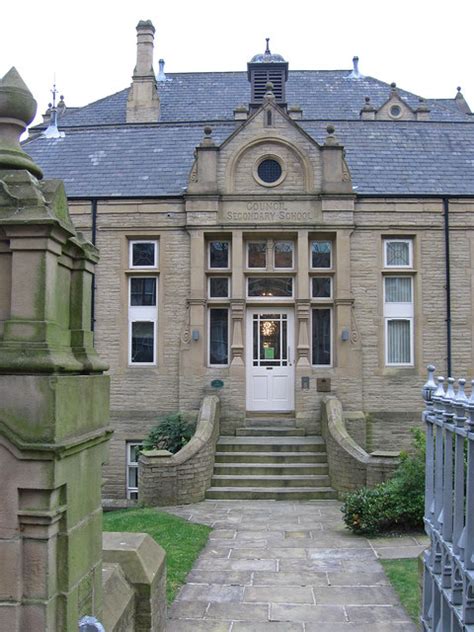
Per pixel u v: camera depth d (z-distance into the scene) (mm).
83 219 15914
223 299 15805
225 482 13234
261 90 22250
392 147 17344
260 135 15625
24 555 2910
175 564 8242
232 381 15297
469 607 4031
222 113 27281
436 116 28406
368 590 7414
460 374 15516
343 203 15531
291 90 29438
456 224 15750
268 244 15852
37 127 25406
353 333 15469
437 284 15695
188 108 27797
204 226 15531
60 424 2928
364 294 15625
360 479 12406
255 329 16047
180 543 9289
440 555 5047
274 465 13609
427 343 15594
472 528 3934
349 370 15336
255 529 10375
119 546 5156
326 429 14195
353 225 15562
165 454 12602
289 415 15789
